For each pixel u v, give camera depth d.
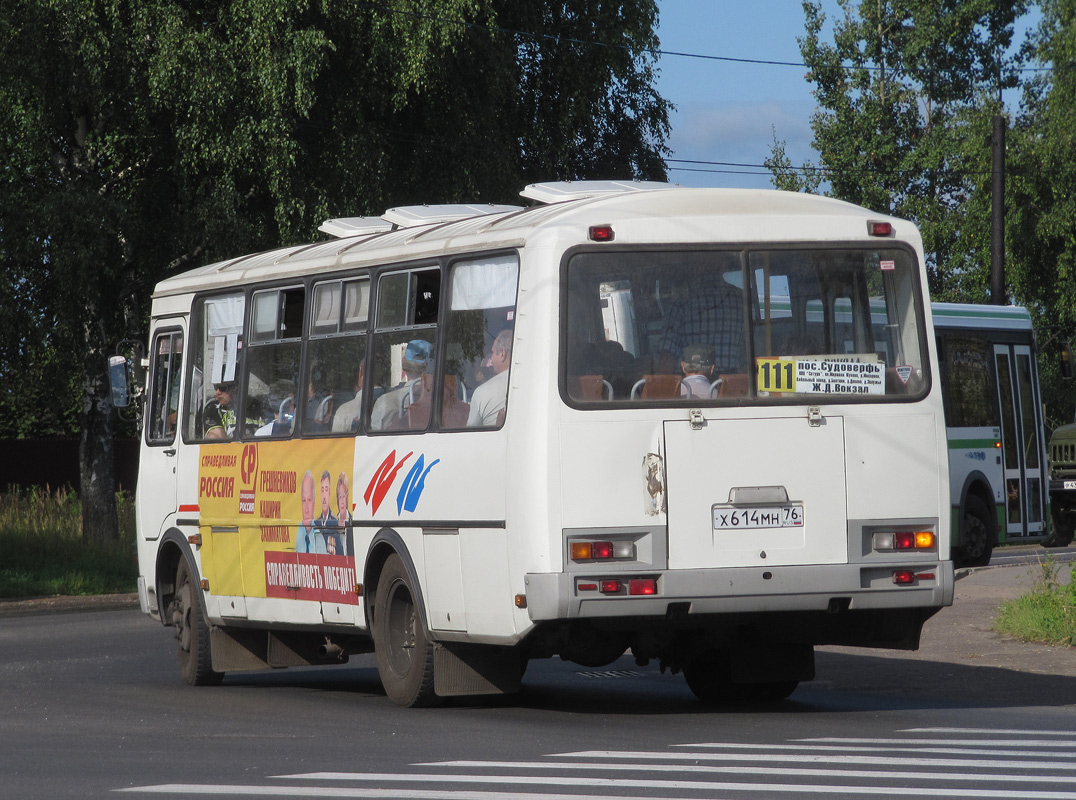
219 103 48.66
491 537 19.83
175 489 28.33
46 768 17.05
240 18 50.28
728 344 19.81
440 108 56.47
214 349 27.53
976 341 45.66
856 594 19.59
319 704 23.44
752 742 17.92
